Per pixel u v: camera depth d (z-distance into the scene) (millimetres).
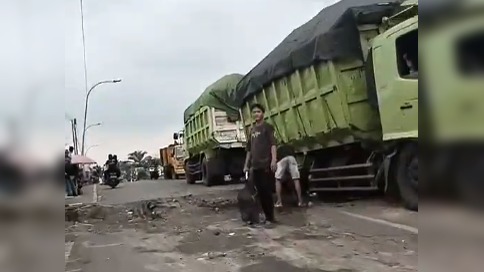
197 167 22609
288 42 11695
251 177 8227
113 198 15047
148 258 5816
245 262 5328
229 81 18672
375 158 9016
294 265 5051
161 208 11438
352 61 8984
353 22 8930
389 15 8805
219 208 10883
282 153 10258
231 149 18797
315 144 10820
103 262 5668
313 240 6348
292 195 10883
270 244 6258
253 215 8141
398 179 8055
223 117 18438
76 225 8969
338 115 9188
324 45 9078
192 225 8422
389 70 7938
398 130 7781
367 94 8781
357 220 7633
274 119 12266
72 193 15797
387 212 7977
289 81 11000
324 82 9508
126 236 7613
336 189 10227
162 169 42281
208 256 5734
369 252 5453
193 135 21812
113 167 23578
